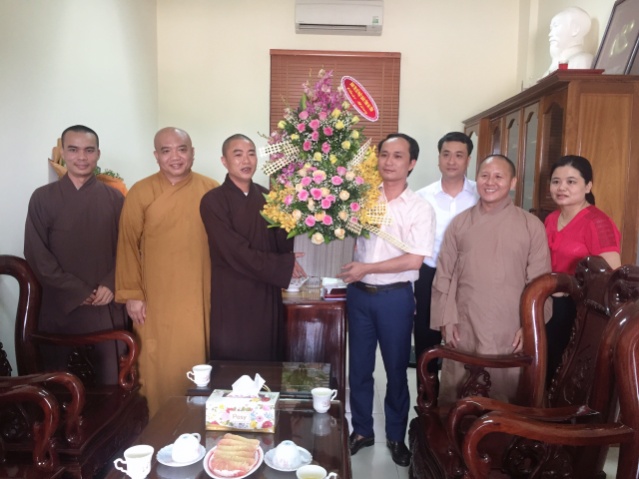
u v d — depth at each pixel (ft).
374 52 14.55
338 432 5.06
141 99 13.61
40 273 7.56
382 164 7.26
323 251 7.07
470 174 14.32
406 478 7.50
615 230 7.05
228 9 14.61
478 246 6.83
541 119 9.84
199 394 5.82
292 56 14.61
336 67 14.64
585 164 7.12
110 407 6.52
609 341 4.78
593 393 4.91
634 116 8.63
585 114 8.64
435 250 8.65
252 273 7.03
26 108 8.73
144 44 13.75
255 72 14.74
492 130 12.93
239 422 5.02
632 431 4.39
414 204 7.40
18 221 8.55
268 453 4.59
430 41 14.67
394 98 14.73
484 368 6.52
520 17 14.40
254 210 7.14
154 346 7.82
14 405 5.68
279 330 7.70
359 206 6.08
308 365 6.65
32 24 8.86
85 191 7.87
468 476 4.65
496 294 6.72
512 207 6.90
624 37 9.37
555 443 4.43
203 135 14.89
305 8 14.21
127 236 7.65
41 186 8.48
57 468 5.23
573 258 7.12
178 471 4.37
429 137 14.90
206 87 14.78
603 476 5.03
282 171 6.22
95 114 11.17
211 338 7.48
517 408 4.92
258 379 5.49
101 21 11.37
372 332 7.84
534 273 6.73
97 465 5.91
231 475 4.23
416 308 8.72
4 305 8.45
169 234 7.66
